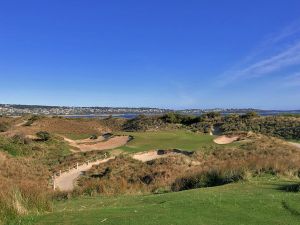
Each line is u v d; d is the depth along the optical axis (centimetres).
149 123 8956
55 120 8681
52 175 3400
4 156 3981
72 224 927
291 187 1460
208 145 4572
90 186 2259
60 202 1767
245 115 8106
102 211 1079
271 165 2036
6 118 9000
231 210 1061
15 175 3250
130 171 3222
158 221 940
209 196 1295
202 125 8031
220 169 1989
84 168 3759
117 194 2006
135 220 950
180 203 1155
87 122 9106
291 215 1020
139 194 1925
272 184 1620
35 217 1016
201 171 2078
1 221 972
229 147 4328
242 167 1997
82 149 5422
